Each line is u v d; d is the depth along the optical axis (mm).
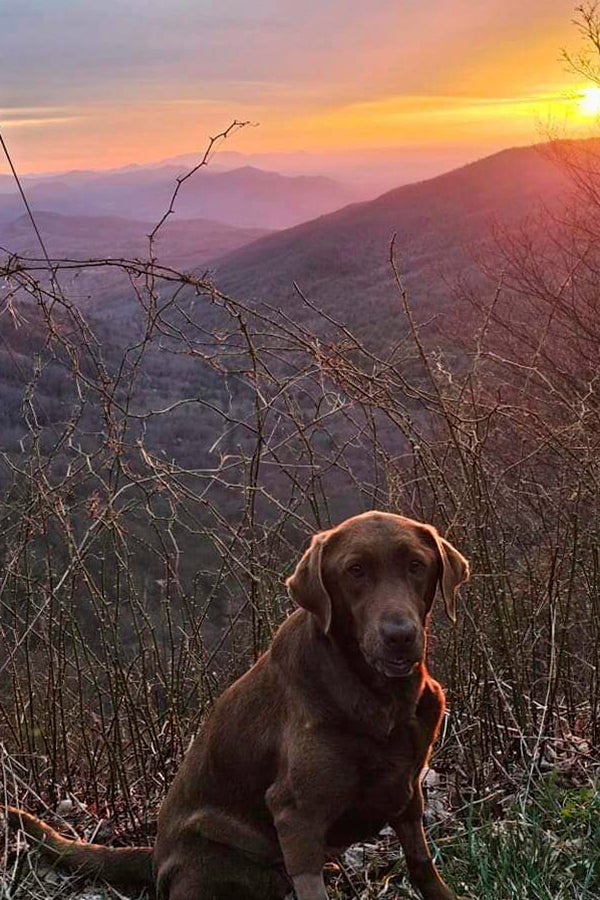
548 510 6547
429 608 3410
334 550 3309
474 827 4492
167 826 3863
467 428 5863
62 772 5172
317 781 3258
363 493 5375
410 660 3062
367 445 5348
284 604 5488
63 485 4797
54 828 4793
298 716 3352
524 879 3867
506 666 5207
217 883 3650
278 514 5461
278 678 3508
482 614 5277
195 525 5148
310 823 3287
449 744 5164
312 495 5055
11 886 4023
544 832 4230
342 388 5043
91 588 4766
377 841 4555
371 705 3246
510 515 6645
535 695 5637
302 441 5125
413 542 3271
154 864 3949
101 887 4172
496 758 5148
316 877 3254
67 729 5277
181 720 5016
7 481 4992
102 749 5102
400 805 3385
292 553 5438
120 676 4816
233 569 4965
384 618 3078
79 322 4707
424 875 3564
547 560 6090
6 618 4949
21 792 4906
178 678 5004
